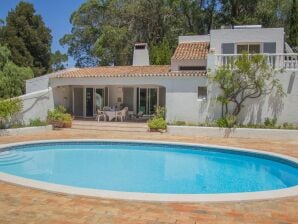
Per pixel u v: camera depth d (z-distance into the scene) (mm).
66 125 24281
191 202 7527
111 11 48938
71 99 30953
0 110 20062
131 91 30688
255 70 21234
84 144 18484
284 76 21297
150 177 12625
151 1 47469
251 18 44594
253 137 20359
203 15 48000
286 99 21359
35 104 24031
